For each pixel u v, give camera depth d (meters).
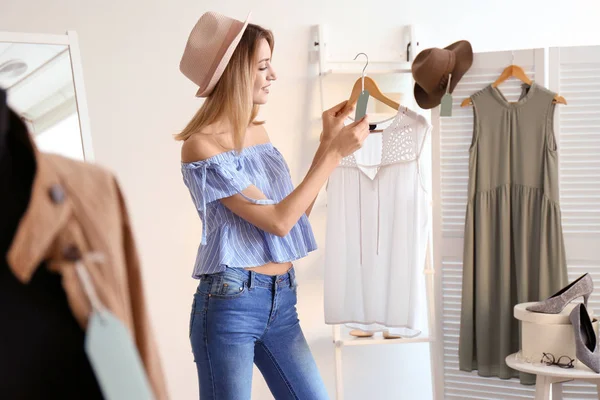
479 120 2.94
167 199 3.27
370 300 2.83
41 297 0.74
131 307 0.88
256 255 2.15
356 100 2.62
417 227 2.68
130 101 3.23
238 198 2.10
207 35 2.19
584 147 2.88
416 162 2.67
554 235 2.85
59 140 2.90
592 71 2.86
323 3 3.20
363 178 2.85
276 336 2.23
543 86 2.90
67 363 0.75
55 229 0.72
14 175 0.74
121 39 3.21
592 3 3.17
